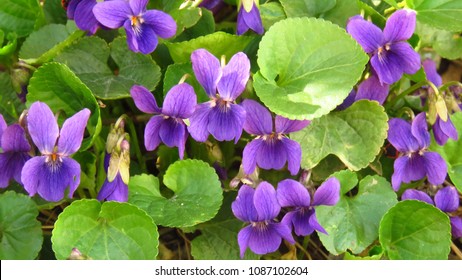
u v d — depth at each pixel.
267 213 0.21
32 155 0.21
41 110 0.20
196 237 0.23
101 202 0.21
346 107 0.23
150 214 0.21
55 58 0.23
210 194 0.22
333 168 0.23
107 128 0.23
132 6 0.21
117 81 0.23
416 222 0.22
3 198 0.21
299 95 0.21
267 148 0.21
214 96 0.20
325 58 0.22
